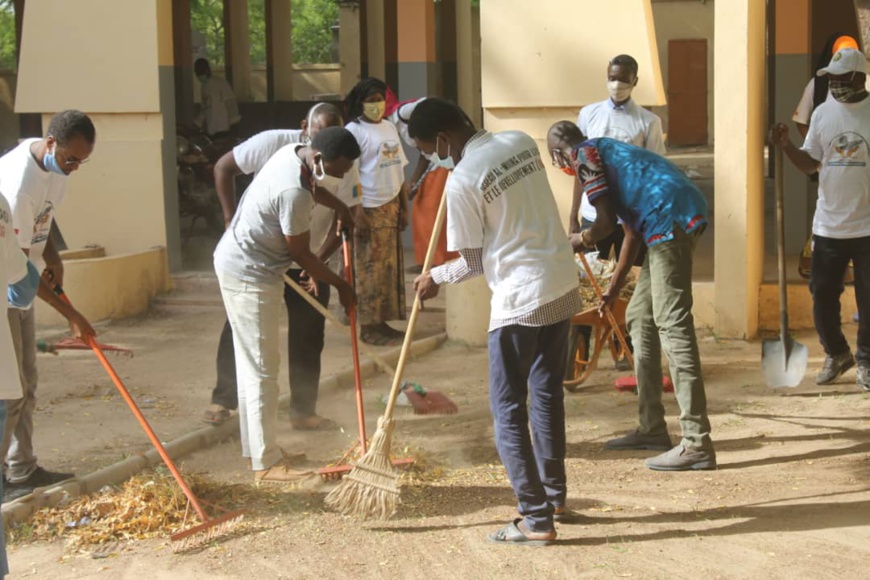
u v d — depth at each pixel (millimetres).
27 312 5434
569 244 4855
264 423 5648
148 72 10523
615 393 7484
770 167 16984
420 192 9383
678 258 5676
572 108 8945
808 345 8586
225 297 5645
